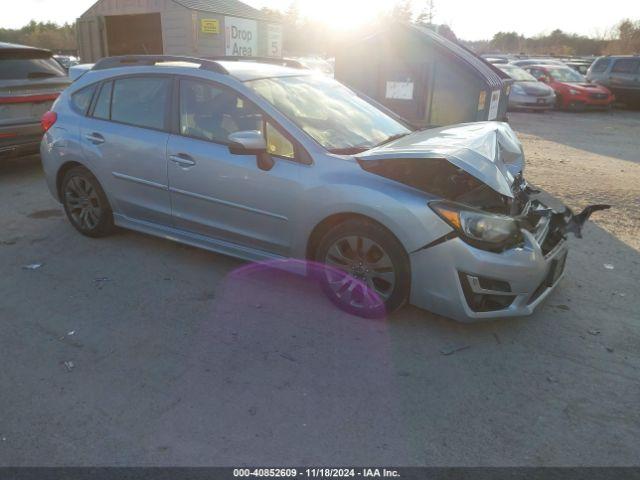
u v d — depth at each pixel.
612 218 5.86
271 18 16.06
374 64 7.79
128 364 3.05
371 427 2.59
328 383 2.91
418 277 3.29
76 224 4.96
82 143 4.59
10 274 4.18
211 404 2.73
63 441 2.46
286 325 3.48
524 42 62.31
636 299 3.96
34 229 5.16
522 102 16.41
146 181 4.30
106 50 14.88
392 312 3.49
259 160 3.65
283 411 2.69
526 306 3.33
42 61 7.31
